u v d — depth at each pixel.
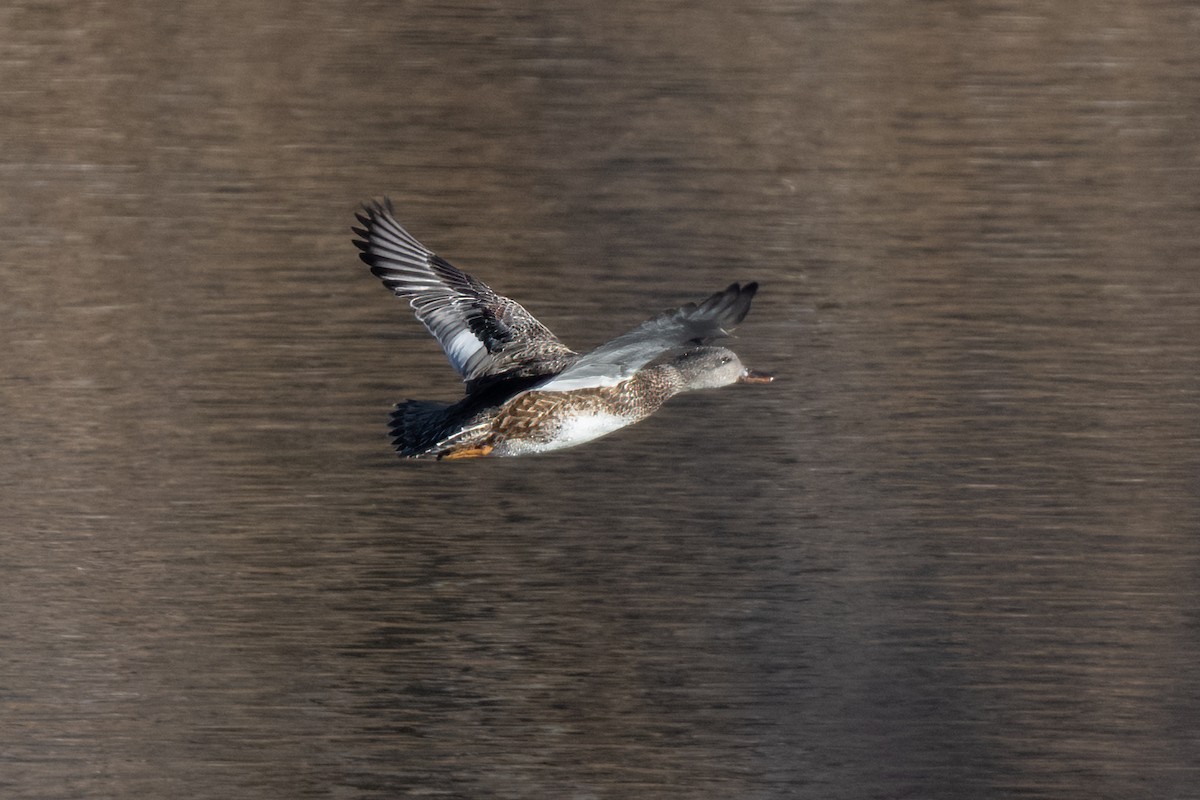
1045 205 21.50
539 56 25.97
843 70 25.69
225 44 26.17
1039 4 28.61
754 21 27.61
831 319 18.42
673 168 22.38
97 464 15.08
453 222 20.59
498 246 19.98
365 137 23.03
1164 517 14.48
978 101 24.67
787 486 15.05
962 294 19.08
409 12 27.84
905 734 11.78
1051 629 12.94
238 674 12.27
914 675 12.41
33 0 27.48
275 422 16.03
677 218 20.91
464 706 12.00
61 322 17.91
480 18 27.61
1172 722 11.84
